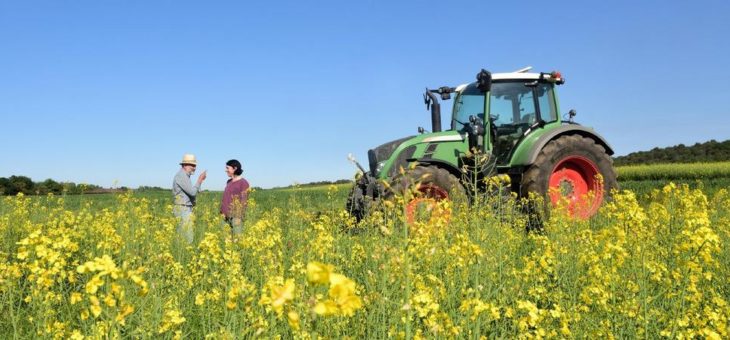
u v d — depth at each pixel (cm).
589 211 1017
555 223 667
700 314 392
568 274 478
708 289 476
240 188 919
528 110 1034
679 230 460
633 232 423
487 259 454
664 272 437
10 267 391
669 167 3706
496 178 685
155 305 356
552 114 1072
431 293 368
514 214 828
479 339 333
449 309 385
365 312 381
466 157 915
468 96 1012
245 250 539
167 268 487
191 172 923
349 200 939
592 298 402
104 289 432
